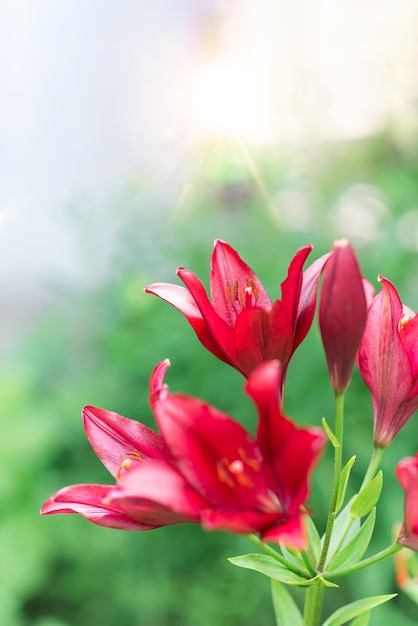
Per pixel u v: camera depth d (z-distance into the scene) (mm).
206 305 802
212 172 2312
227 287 851
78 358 2506
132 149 3439
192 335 2000
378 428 829
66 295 2402
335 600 1922
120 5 3230
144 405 2041
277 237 2107
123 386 2109
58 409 2199
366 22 2504
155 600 1959
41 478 2100
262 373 709
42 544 2012
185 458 725
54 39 3391
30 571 1979
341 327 770
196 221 2250
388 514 1751
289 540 698
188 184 2283
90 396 2139
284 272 1983
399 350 813
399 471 717
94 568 2070
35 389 2354
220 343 809
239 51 2512
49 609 2123
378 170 2486
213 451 737
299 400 1866
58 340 2498
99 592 2094
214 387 1931
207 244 2211
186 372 2021
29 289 3641
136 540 2012
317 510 1843
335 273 764
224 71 2396
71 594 2084
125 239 2252
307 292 834
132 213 2322
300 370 1871
